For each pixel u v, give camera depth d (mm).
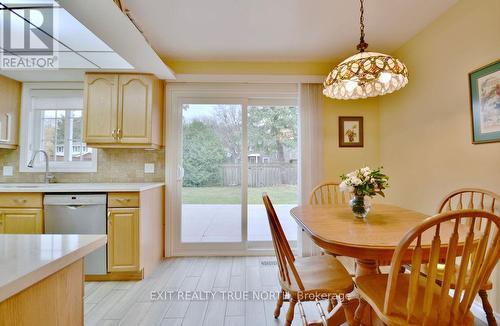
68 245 749
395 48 2662
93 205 2236
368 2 1903
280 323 1684
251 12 2031
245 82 2936
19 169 2832
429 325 950
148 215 2473
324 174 2904
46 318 646
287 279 1335
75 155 2902
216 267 2590
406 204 2543
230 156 3008
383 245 1111
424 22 2178
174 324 1671
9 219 2184
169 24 2201
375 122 3010
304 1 1898
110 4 1482
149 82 2600
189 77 2854
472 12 1779
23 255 665
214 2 1907
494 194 1445
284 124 3084
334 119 2982
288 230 3086
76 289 764
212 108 3006
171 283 2240
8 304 536
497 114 1601
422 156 2312
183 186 2986
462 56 1869
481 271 965
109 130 2549
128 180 2918
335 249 1185
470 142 1811
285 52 2723
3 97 2652
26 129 2838
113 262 2248
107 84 2566
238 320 1714
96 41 2035
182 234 2963
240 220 2980
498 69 1588
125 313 1791
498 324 1591
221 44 2551
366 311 1505
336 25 2223
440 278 1399
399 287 1229
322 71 2947
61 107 2873
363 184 1551
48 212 2205
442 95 2070
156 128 2729
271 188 3074
